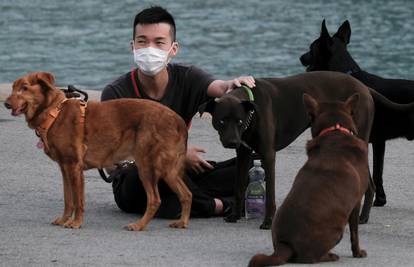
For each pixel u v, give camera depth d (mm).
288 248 8992
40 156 15148
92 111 10758
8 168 14250
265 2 71438
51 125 10656
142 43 11305
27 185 13156
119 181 11562
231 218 11328
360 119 11492
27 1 71750
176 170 10805
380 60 39438
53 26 54000
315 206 9047
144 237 10344
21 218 11195
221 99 10867
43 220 11109
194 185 11453
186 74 11633
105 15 60750
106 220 11242
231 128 10758
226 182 11844
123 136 10773
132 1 71375
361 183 9453
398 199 12930
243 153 11219
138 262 9258
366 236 10781
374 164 12641
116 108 10820
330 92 11664
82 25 54562
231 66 37469
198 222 11305
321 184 9172
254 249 9875
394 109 12203
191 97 11609
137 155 10734
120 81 11656
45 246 9836
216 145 16141
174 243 10086
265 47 44281
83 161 10781
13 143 16047
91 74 34156
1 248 9750
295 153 15844
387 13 62562
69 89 11109
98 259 9352
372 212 12164
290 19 58844
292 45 44969
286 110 11438
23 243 9953
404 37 48906
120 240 10156
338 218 9125
